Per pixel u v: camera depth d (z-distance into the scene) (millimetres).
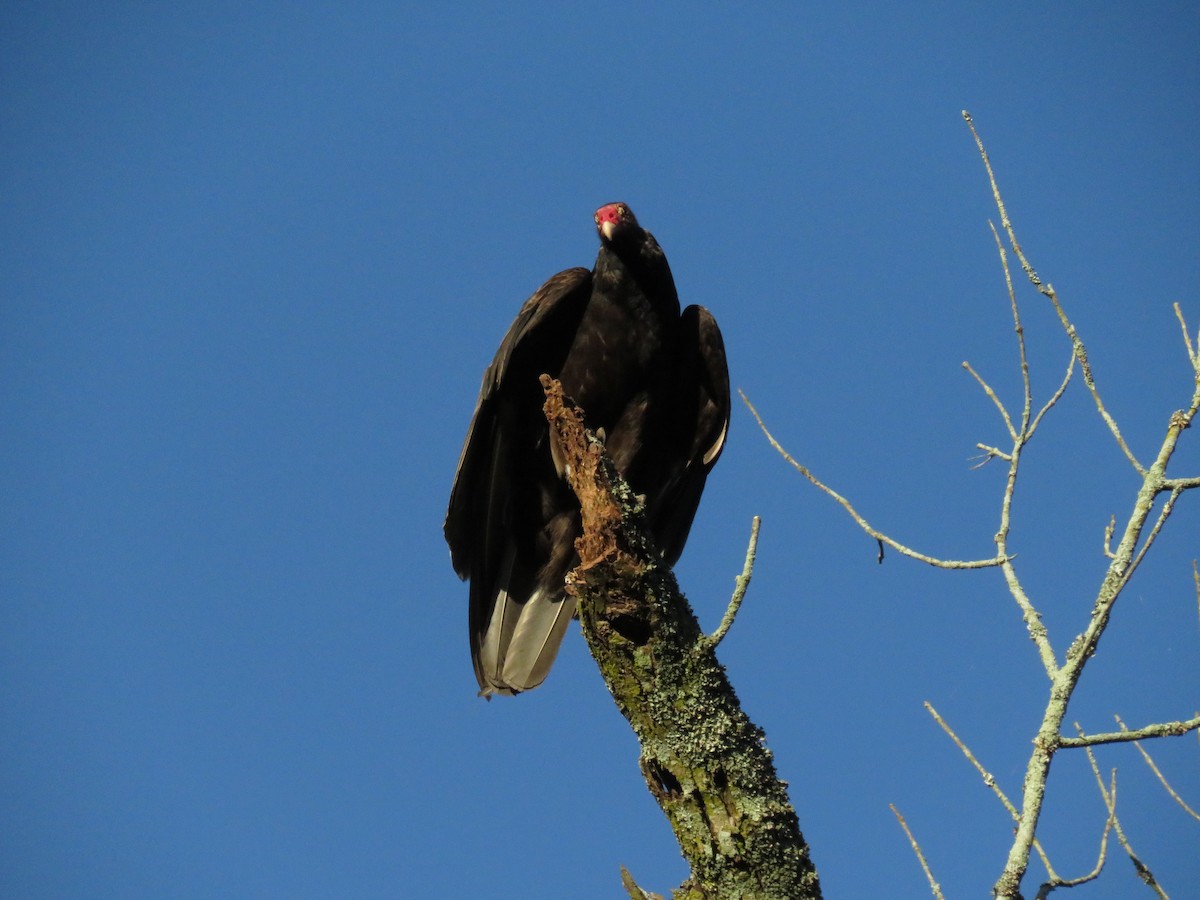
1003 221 6500
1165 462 5785
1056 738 5473
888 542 6359
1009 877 5281
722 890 6672
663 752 6938
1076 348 6188
